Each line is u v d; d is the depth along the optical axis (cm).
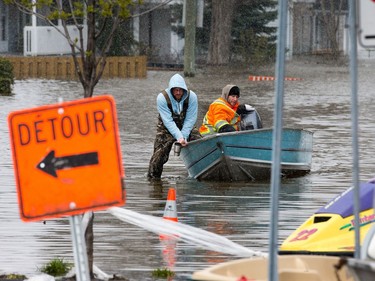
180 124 3347
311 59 12506
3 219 2505
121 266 1981
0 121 4991
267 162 3356
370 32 1327
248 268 1385
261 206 2798
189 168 3388
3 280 1789
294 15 12581
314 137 4528
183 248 2173
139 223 1856
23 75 9156
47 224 2442
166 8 11419
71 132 1495
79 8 1800
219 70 10519
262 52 11112
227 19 10956
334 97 7150
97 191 1491
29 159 1495
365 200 1811
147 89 7594
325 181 3294
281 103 1301
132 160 3772
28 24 11156
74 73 9219
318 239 1783
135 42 10838
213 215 2633
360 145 4197
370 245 1457
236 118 3403
